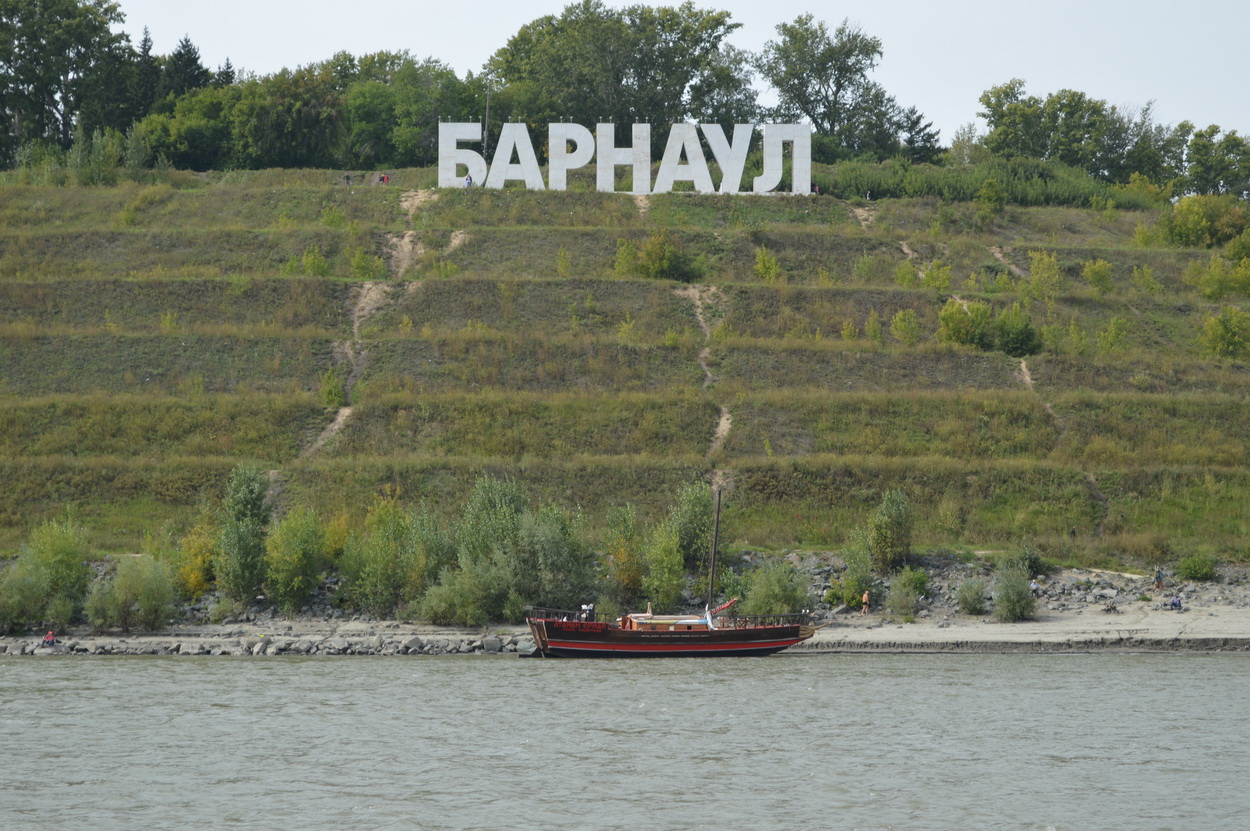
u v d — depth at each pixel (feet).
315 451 438.40
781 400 470.39
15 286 566.36
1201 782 197.06
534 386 494.59
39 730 224.74
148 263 616.39
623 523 350.43
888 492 375.66
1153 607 338.95
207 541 349.61
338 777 198.49
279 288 576.61
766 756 211.82
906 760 209.36
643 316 565.12
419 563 335.47
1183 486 412.36
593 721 236.02
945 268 625.00
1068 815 180.86
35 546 330.34
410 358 512.63
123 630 321.73
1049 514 397.19
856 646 312.50
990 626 325.42
